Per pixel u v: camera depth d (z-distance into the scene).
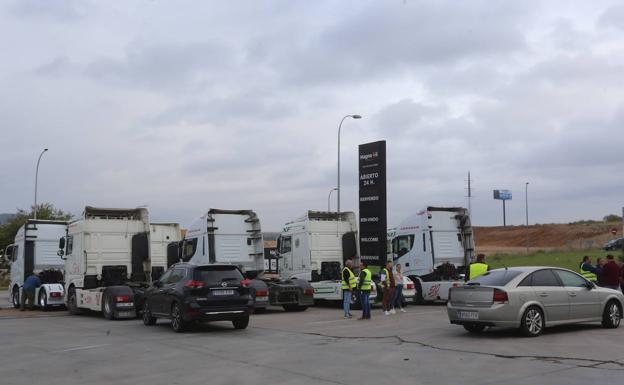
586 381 8.17
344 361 10.20
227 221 22.77
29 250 24.56
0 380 9.00
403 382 8.35
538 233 103.75
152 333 14.97
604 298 13.95
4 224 55.31
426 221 23.92
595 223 106.81
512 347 11.29
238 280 15.16
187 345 12.58
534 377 8.50
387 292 19.22
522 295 12.61
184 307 14.58
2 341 13.69
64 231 25.33
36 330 16.08
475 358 10.19
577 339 12.27
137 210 21.91
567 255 51.97
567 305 13.23
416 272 24.05
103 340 13.66
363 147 23.88
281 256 25.20
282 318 18.73
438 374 8.87
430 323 16.06
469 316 12.88
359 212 23.75
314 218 24.03
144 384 8.57
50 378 9.12
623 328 14.11
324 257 23.75
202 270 14.92
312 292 22.00
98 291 19.75
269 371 9.41
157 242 28.58
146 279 21.42
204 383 8.59
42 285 23.11
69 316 20.97
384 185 23.05
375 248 22.98
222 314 14.70
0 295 37.31
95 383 8.70
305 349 11.73
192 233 23.27
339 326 15.95
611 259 19.39
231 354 11.23
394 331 14.40
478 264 18.19
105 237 21.14
